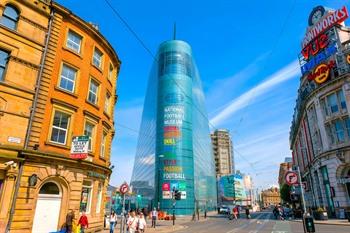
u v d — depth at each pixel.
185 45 98.94
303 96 44.47
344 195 31.62
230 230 23.20
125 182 18.44
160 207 77.00
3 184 15.52
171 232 22.97
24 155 16.38
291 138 76.81
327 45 38.94
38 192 16.84
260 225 28.14
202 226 30.12
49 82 18.81
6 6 17.92
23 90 17.38
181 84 91.69
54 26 20.08
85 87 21.36
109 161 24.69
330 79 35.56
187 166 82.75
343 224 24.61
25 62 17.86
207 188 95.75
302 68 42.41
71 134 19.38
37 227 16.59
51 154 17.50
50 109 18.53
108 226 25.45
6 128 16.20
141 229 17.20
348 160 31.34
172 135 84.31
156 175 82.31
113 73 26.73
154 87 96.69
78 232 16.67
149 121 95.38
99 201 22.50
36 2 19.44
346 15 37.28
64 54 20.28
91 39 22.88
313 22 42.47
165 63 94.88
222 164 166.75
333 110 35.16
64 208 17.91
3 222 14.96
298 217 40.59
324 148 35.44
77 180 19.06
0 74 16.83
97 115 22.20
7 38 17.34
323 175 36.66
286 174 10.84
